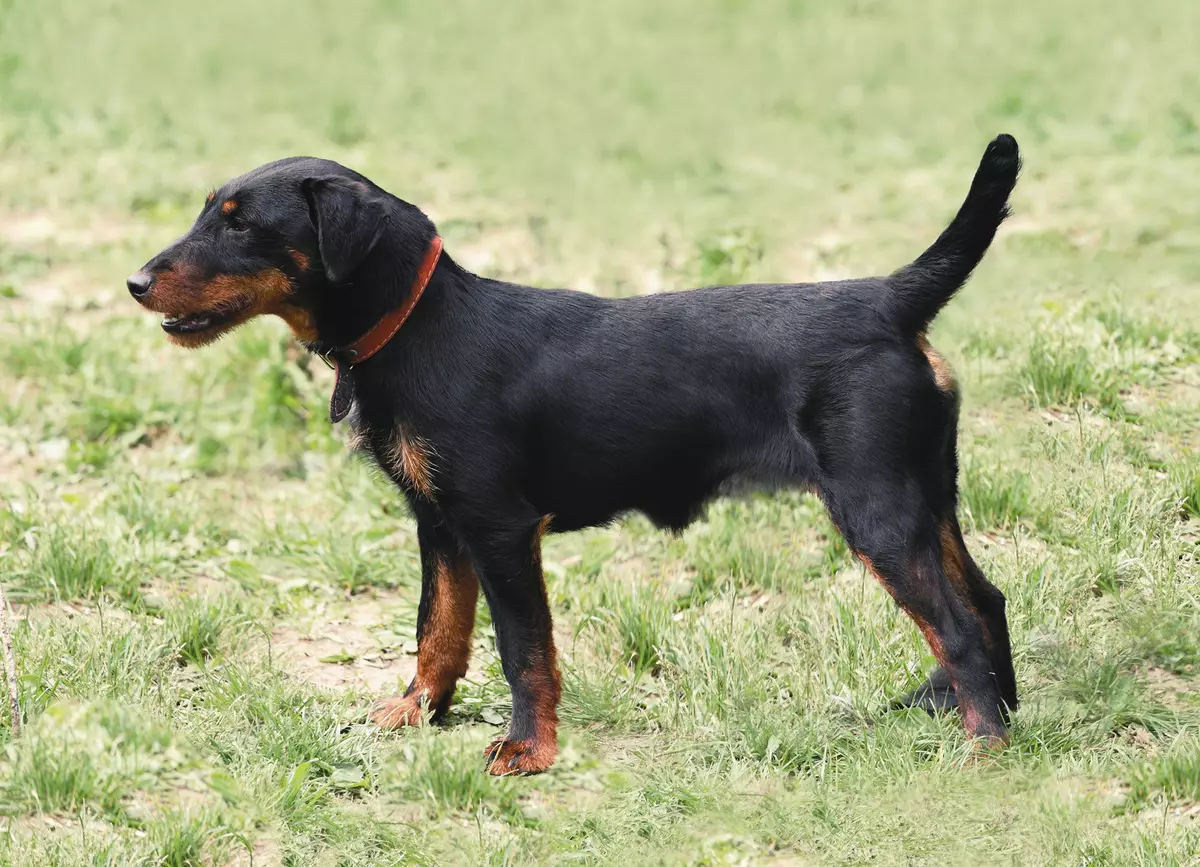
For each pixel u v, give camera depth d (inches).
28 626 367.2
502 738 328.2
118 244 688.4
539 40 1154.7
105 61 1063.6
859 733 327.3
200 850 284.0
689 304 324.2
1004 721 318.0
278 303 325.4
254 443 499.5
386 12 1259.8
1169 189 696.4
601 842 294.8
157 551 421.7
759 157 826.8
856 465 307.3
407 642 387.2
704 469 324.2
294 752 321.1
